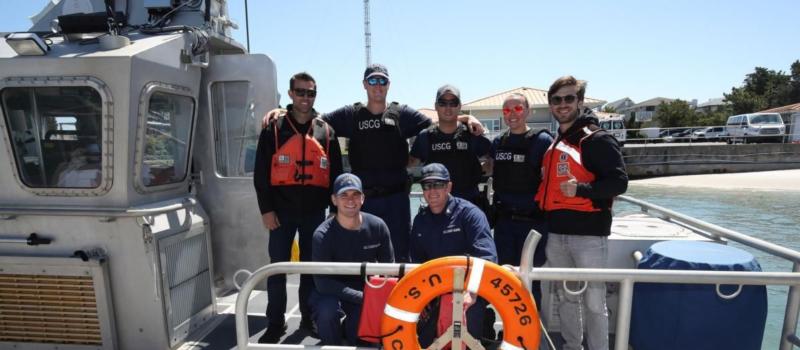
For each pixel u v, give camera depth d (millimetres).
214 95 3186
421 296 1722
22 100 2258
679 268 2244
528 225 2865
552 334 2879
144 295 2410
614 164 2271
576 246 2408
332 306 2365
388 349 1761
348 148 3135
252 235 3248
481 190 3422
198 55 2795
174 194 2768
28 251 2379
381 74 2926
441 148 3033
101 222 2336
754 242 2297
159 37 2607
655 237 2865
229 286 3309
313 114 2898
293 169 2736
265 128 2783
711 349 2242
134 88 2236
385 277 2129
